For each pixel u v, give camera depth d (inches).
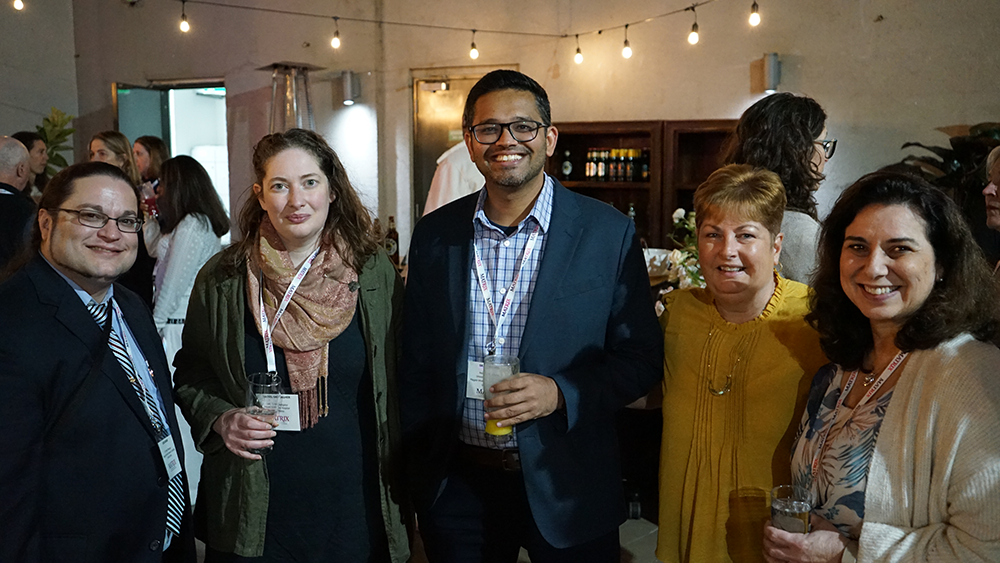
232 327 74.6
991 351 52.1
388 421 76.6
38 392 59.4
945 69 189.5
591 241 72.2
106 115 280.5
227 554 74.2
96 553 61.9
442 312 74.2
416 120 250.5
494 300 73.6
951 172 182.2
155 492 65.4
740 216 63.8
